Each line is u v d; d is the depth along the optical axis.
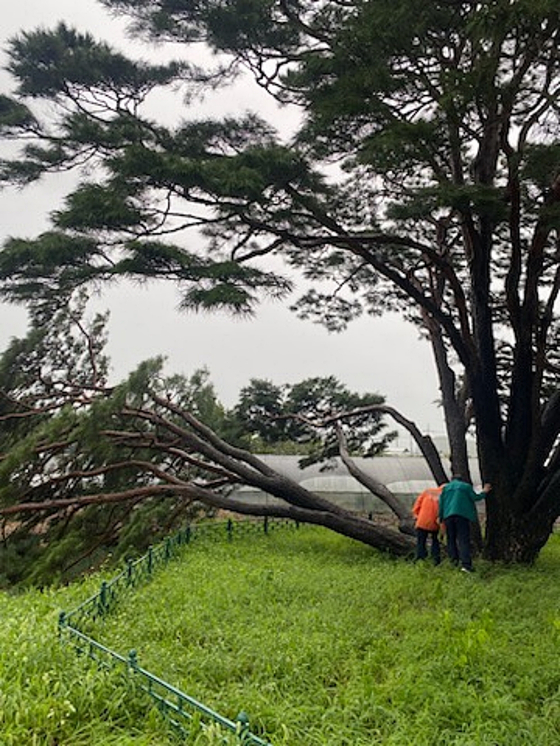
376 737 4.42
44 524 13.98
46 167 11.96
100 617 7.02
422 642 6.16
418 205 9.44
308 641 6.27
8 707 4.28
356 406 20.02
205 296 10.14
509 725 4.46
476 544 12.93
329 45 10.75
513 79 8.78
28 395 15.73
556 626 6.50
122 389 13.53
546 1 6.66
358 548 14.34
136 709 4.59
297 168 10.56
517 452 12.10
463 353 12.49
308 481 25.28
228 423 19.17
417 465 26.53
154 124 11.63
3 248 11.44
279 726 4.45
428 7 8.14
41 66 11.77
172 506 15.67
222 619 7.25
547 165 8.73
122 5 11.68
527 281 11.45
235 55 11.93
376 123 9.66
